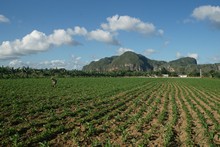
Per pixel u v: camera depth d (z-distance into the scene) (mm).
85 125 21406
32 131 19031
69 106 30844
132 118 24359
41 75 121250
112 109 30156
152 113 27266
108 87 60781
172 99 40219
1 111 25703
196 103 37844
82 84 69188
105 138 18344
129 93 48562
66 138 17844
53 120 22875
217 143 18047
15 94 38656
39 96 37750
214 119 24812
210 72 185125
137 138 18641
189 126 21469
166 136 18094
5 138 17266
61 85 61969
